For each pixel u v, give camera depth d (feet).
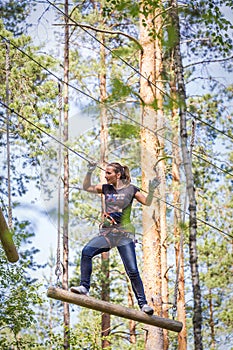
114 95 46.96
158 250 59.36
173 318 37.40
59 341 67.21
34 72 71.36
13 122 72.69
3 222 35.40
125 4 53.72
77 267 85.61
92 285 83.15
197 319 40.96
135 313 35.09
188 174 40.40
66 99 71.92
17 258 36.45
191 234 41.22
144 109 49.90
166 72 66.90
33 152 68.90
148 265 59.11
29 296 64.03
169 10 50.03
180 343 77.30
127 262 34.88
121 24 76.64
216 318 88.53
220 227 82.17
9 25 77.10
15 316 64.23
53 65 71.77
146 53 62.49
